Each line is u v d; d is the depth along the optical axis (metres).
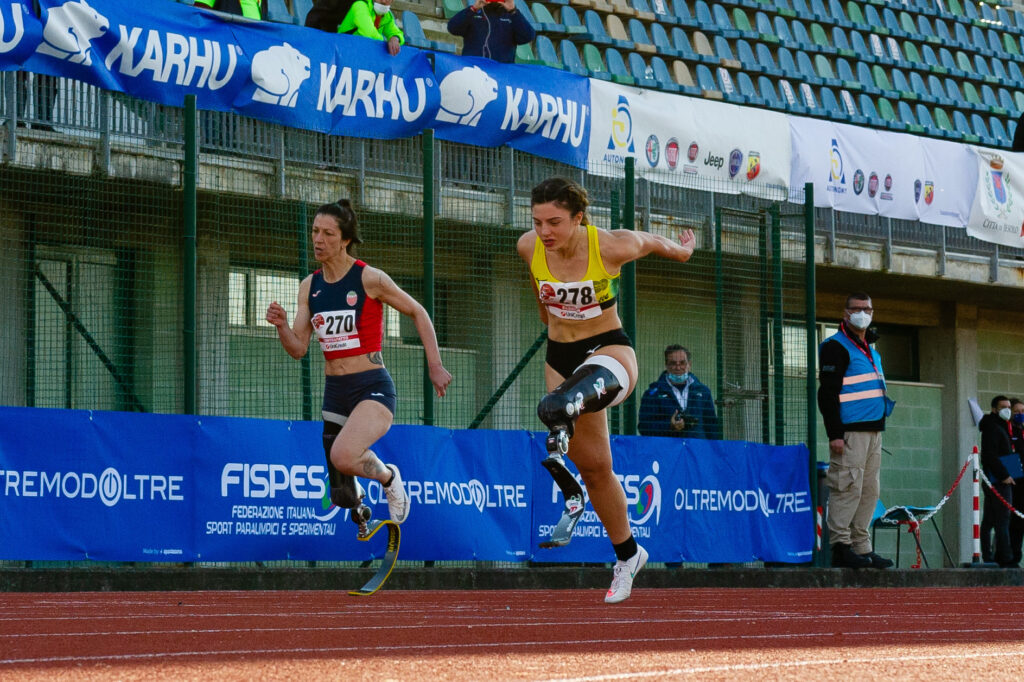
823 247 25.08
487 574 17.89
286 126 18.69
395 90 19.28
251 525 16.50
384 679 6.18
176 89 17.52
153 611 11.43
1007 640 9.14
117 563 17.67
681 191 22.22
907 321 30.33
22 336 17.75
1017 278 28.38
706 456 20.22
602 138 21.36
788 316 22.72
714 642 8.52
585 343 10.35
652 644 8.23
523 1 27.14
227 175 18.38
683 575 19.58
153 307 18.52
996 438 25.50
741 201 22.81
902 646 8.55
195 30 17.69
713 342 22.20
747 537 20.58
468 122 20.00
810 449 21.75
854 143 24.53
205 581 16.09
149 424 15.96
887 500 29.03
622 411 20.23
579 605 13.27
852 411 20.75
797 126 23.69
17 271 17.70
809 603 14.84
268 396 19.09
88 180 17.92
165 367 18.58
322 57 18.70
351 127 18.97
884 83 32.72
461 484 17.89
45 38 16.55
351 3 19.86
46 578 15.18
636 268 22.28
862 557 21.00
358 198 19.36
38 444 15.22
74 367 18.20
